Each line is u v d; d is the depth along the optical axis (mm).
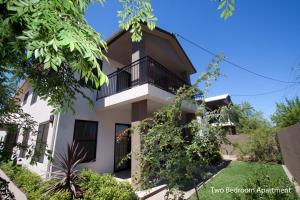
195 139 2740
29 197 4395
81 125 6930
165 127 2930
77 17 1309
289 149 6980
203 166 2830
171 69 10586
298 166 5488
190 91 3148
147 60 6098
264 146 10203
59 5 1177
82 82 2523
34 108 8766
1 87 2549
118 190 3943
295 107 12141
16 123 2951
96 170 6984
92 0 1638
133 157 5203
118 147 8133
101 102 7160
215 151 2854
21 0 1059
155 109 7703
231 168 8227
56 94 2477
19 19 1163
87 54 1084
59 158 5977
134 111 6133
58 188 4289
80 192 4145
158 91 5988
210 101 16109
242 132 11977
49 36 1066
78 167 6445
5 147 2576
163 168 2836
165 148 2898
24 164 7547
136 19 2268
